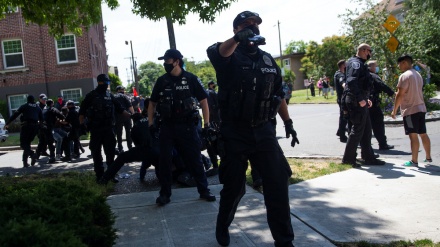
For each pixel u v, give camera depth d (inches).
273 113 145.0
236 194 148.9
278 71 147.2
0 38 943.7
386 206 195.9
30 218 103.2
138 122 270.8
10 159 524.7
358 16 635.5
